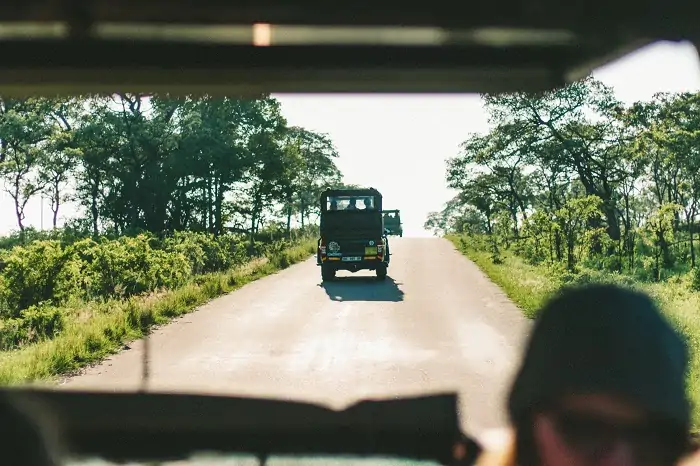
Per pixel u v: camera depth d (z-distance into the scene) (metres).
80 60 3.33
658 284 17.34
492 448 1.05
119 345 12.73
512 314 16.34
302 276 28.27
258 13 3.22
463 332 14.04
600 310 0.87
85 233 19.64
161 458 2.72
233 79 3.57
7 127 25.34
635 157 27.98
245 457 2.76
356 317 16.75
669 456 0.84
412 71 3.43
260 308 18.48
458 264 32.44
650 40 2.85
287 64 3.44
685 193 29.69
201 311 17.88
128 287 19.38
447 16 3.22
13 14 3.07
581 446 0.85
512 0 3.03
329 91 3.66
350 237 26.05
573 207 24.92
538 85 3.47
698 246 24.80
